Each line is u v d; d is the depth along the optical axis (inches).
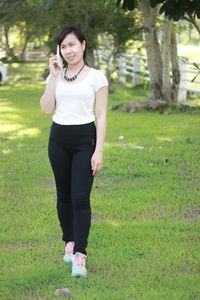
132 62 836.0
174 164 345.1
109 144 402.9
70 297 175.6
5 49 1247.5
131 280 187.3
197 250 212.1
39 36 828.6
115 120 510.6
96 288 182.5
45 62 1214.9
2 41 1298.0
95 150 189.0
